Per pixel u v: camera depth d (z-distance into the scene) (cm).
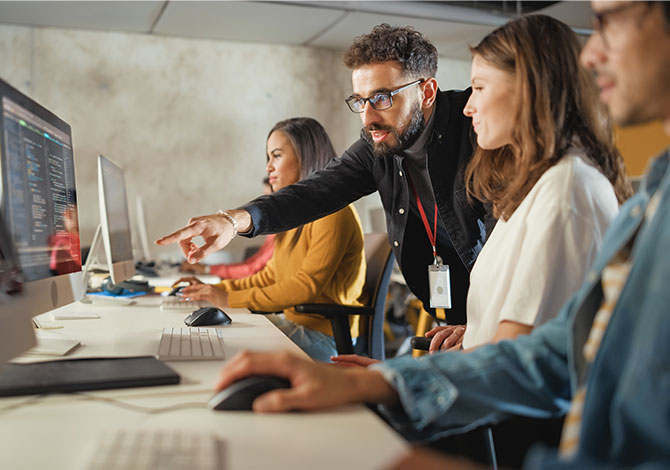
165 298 221
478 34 547
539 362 82
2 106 105
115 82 533
